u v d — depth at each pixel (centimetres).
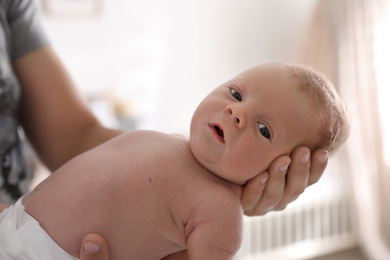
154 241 78
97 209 77
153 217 77
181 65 295
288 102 78
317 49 294
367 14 279
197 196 78
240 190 82
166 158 81
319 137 81
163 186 78
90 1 271
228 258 74
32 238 77
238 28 301
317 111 80
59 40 269
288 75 81
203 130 80
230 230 75
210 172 81
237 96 81
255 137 77
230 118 78
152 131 88
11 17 104
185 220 78
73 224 77
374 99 285
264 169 79
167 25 289
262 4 302
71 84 110
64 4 266
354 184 300
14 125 100
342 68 285
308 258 306
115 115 270
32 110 107
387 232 301
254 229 288
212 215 75
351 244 317
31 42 107
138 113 292
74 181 80
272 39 308
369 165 294
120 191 77
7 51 102
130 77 288
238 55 305
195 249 74
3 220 80
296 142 79
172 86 296
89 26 274
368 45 281
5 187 97
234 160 77
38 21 110
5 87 97
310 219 304
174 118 301
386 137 291
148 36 287
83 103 110
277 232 294
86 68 278
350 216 315
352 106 288
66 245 77
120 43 283
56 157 107
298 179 80
